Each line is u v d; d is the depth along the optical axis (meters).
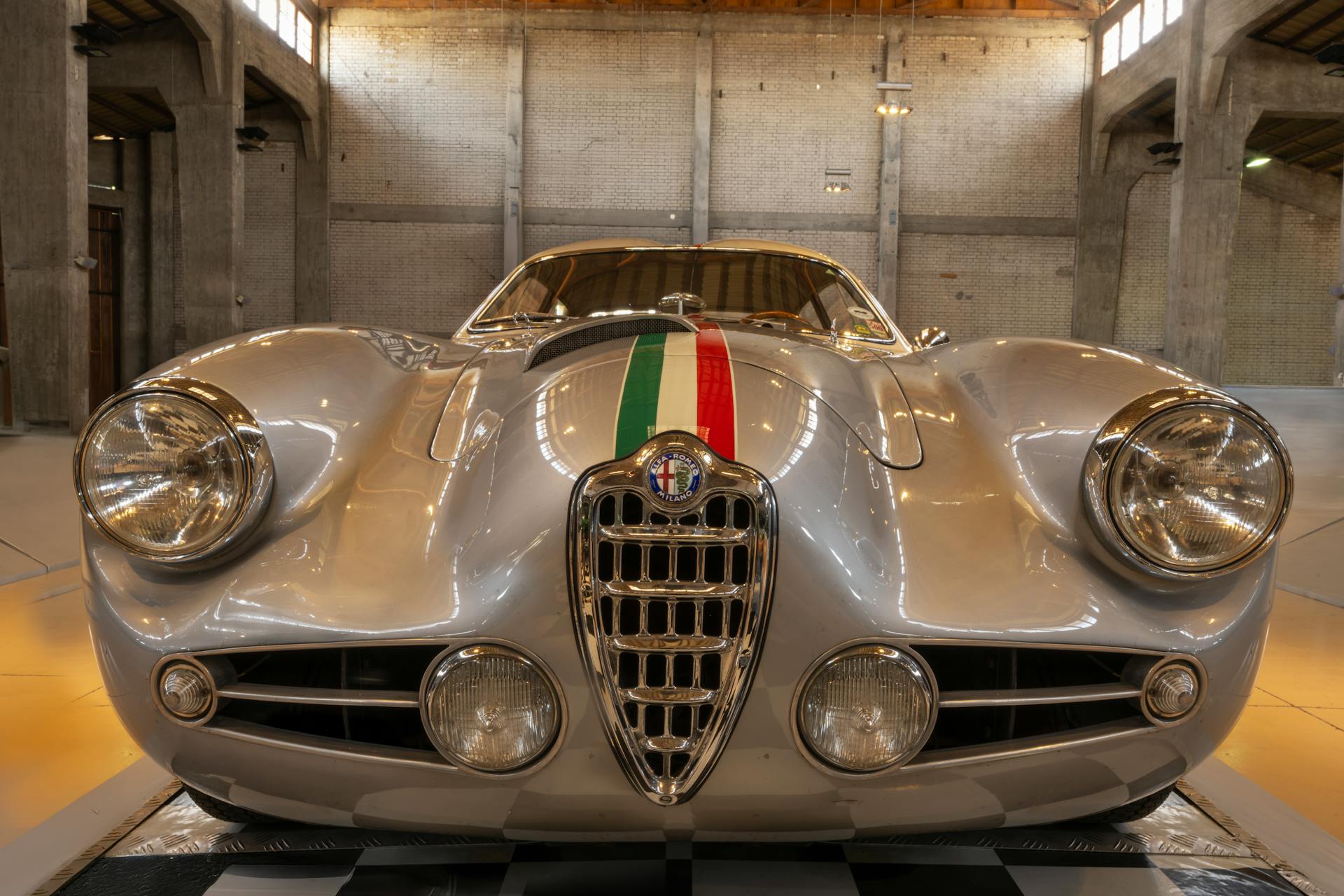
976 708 1.02
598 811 0.99
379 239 15.20
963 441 1.22
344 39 15.02
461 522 1.07
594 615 0.97
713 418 1.06
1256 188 16.17
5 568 3.41
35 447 6.44
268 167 15.16
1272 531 1.02
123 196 15.56
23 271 8.45
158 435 1.05
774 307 1.97
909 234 15.09
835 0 14.81
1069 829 1.35
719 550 0.98
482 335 1.89
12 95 8.35
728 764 0.97
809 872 1.22
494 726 0.98
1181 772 1.08
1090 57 14.81
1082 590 1.04
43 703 1.96
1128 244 15.18
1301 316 16.28
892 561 1.03
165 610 1.04
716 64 14.91
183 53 12.31
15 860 1.25
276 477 1.08
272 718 1.11
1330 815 1.44
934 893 1.17
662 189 14.99
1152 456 1.03
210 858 1.25
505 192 14.95
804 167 14.95
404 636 0.98
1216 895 1.17
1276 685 2.12
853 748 0.97
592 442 1.04
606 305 1.98
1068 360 1.31
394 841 1.30
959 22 14.86
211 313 12.50
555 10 14.85
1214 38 11.91
